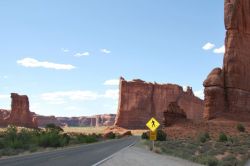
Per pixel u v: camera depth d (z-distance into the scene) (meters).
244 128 78.00
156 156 33.62
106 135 117.56
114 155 33.09
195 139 67.44
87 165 22.94
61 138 59.91
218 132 77.31
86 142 73.50
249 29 99.50
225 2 100.44
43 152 38.88
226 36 98.88
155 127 38.75
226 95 95.19
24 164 23.58
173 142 58.38
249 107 94.38
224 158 33.00
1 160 27.50
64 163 24.39
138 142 70.81
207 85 96.12
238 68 95.81
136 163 25.47
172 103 103.19
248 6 99.94
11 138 51.62
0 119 197.62
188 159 32.84
